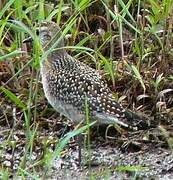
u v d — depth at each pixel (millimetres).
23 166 11914
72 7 15039
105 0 14992
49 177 12531
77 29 14844
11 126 13812
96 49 14547
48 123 13805
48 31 13781
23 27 13000
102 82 13258
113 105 12891
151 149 13234
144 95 13742
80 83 13109
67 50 14672
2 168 12398
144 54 14492
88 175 12617
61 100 13219
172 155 12945
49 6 15047
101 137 13555
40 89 14102
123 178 12531
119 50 14898
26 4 14820
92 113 13000
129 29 15125
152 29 14477
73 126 13727
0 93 14156
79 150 12914
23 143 13273
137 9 15273
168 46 14523
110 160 13047
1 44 14555
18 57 14375
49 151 12766
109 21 14570
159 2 15391
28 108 12398
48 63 13383
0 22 14188
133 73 14078
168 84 14125
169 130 13469
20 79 14320
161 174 12648
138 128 13148
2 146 13188
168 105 13977
